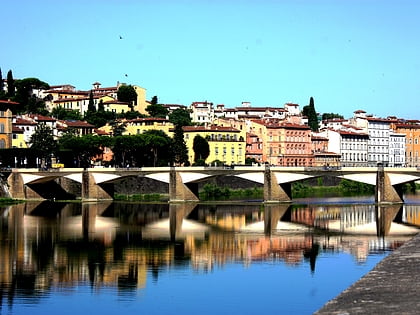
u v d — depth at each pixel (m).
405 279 50.53
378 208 177.50
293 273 86.31
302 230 132.62
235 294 74.94
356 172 188.88
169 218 158.50
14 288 79.56
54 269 90.94
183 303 71.38
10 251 106.31
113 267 91.94
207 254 102.38
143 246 111.31
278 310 67.94
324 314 39.84
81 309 69.62
